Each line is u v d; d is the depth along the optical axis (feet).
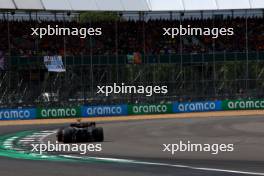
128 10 561.84
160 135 295.69
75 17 588.91
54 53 543.39
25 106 495.00
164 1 572.10
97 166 159.84
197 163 163.94
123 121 451.53
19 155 201.98
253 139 254.47
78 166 160.97
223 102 538.88
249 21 595.88
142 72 521.65
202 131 319.06
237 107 539.70
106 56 523.70
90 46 552.00
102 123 427.33
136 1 566.36
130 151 208.74
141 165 160.45
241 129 327.06
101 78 516.32
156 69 524.93
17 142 270.46
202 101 534.37
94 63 520.42
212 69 539.70
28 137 305.32
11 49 529.04
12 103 490.49
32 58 504.84
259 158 175.94
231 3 576.20
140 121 444.96
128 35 576.61
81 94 510.17
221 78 539.70
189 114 517.96
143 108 520.83
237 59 544.21
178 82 530.27
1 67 494.59
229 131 312.91
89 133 252.83
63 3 542.16
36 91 499.51
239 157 179.83
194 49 574.15
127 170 148.77
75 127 252.62
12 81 492.95
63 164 167.32
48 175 142.41
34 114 493.77
